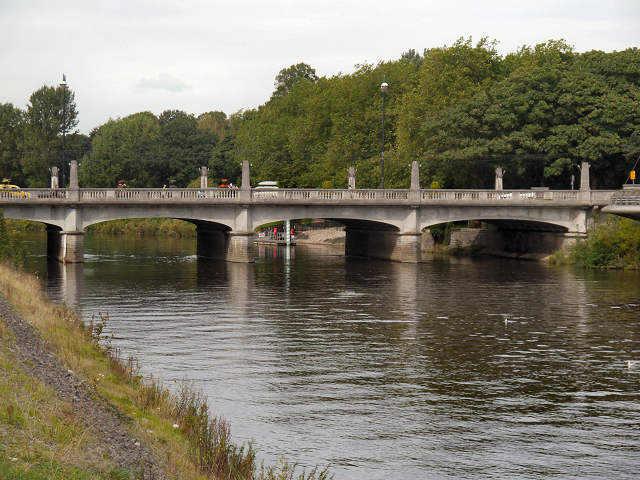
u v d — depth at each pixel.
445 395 22.69
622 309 39.97
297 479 15.59
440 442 18.48
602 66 79.12
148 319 35.53
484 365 26.70
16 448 11.60
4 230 52.69
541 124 77.88
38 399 14.28
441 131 78.31
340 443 18.27
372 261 71.44
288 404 21.39
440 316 37.44
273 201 64.00
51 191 59.28
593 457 17.61
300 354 28.03
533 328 34.19
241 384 23.45
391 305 41.12
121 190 60.94
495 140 75.81
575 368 26.42
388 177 86.62
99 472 11.87
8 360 16.20
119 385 19.09
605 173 80.94
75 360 19.39
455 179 81.81
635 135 73.38
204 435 15.73
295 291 47.16
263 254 82.75
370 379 24.44
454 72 85.94
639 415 20.89
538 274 58.50
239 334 31.88
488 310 39.44
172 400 18.66
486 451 17.91
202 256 76.69
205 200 62.56
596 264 64.06
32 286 34.38
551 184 83.62
